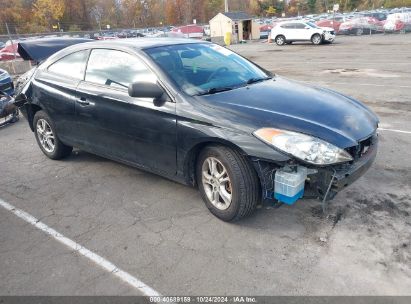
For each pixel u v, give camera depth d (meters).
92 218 3.80
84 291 2.81
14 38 31.44
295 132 3.08
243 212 3.33
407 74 10.89
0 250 3.36
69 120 4.77
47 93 4.97
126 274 2.96
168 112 3.61
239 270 2.93
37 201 4.23
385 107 7.37
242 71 4.38
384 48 18.98
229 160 3.25
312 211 3.65
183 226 3.55
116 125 4.16
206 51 4.50
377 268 2.85
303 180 3.10
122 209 3.93
